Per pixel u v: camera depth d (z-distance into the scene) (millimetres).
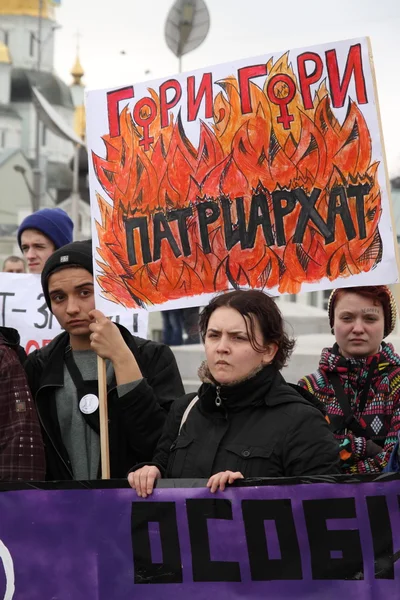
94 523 4414
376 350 5465
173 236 5148
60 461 5125
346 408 5348
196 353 11953
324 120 4930
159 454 4633
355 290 5406
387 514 4207
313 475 4242
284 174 4980
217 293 5062
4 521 4461
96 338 5012
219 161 5090
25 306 7258
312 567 4223
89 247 5348
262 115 5023
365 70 4875
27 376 5277
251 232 5027
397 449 4656
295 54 4977
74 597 4406
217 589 4281
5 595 4441
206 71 5125
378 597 4184
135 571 4367
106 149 5312
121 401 4953
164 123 5203
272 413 4363
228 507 4289
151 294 5164
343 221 4883
